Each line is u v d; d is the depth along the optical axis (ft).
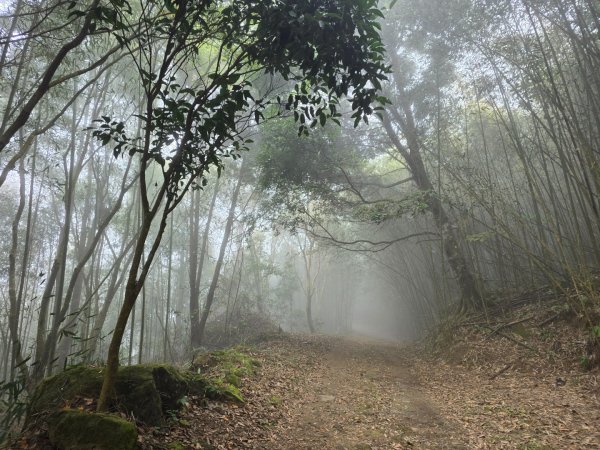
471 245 45.57
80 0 24.25
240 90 12.96
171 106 12.43
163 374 16.97
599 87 26.68
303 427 19.12
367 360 43.75
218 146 13.61
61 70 29.53
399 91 45.93
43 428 12.76
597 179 24.53
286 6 11.68
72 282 27.89
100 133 13.26
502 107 37.83
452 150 44.86
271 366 33.30
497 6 30.45
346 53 12.62
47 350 25.03
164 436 14.32
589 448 14.52
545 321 33.58
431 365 38.68
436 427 18.70
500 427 17.76
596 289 29.43
